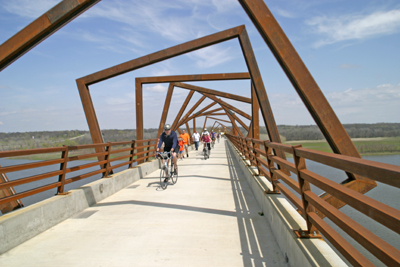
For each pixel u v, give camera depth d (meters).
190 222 4.48
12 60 4.89
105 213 5.18
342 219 1.73
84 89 8.70
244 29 7.33
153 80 12.13
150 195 6.70
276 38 4.48
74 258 3.20
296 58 4.36
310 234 2.64
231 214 4.87
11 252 3.41
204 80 12.13
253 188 6.47
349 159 1.68
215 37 7.80
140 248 3.46
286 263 2.94
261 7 4.61
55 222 4.50
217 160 15.43
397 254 1.21
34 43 4.87
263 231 3.96
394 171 1.19
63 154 5.05
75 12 4.84
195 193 6.75
